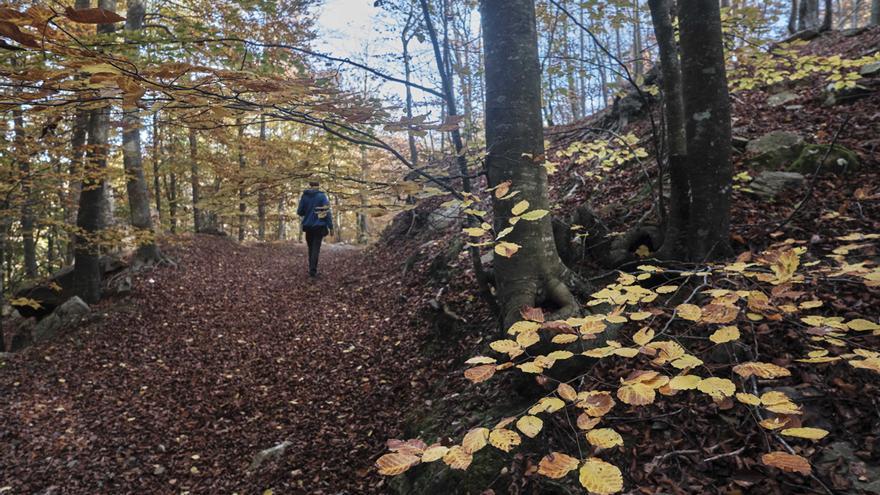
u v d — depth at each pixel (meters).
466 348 4.18
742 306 2.54
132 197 8.99
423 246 7.61
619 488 1.01
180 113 2.08
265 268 10.27
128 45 2.36
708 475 2.03
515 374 2.97
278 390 4.93
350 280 8.44
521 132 2.89
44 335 6.75
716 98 2.95
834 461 1.89
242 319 7.06
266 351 5.92
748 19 4.09
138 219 9.00
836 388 2.17
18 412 4.90
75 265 7.61
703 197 3.04
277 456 3.79
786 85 6.12
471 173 3.01
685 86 3.04
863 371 2.18
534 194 2.93
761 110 5.71
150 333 6.64
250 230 19.06
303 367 5.32
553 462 1.12
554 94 4.58
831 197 3.52
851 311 2.43
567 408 2.56
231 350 6.07
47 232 12.28
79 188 8.26
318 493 3.28
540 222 2.97
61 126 6.46
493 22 2.95
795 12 11.74
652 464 2.14
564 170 6.75
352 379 4.75
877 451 1.88
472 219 3.23
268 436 4.17
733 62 5.39
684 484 2.02
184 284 8.35
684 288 3.02
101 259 9.01
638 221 4.02
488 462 2.53
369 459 3.48
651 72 7.27
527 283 2.89
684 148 3.22
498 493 2.36
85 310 7.09
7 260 12.89
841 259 2.02
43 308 8.02
